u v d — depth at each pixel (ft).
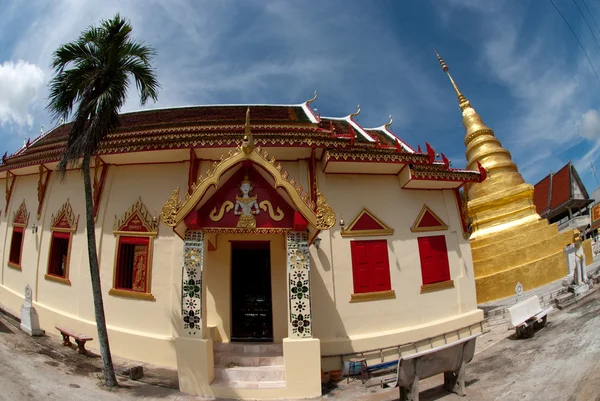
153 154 34.65
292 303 26.99
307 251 27.37
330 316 33.63
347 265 35.14
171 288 33.81
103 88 27.89
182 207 26.37
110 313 36.14
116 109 28.27
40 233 46.19
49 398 23.97
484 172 39.11
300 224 26.32
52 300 42.57
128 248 36.65
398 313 36.14
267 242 34.83
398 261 37.17
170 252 34.50
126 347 33.94
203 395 26.43
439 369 24.40
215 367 28.89
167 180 36.24
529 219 68.23
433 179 37.29
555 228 65.87
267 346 31.60
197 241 27.45
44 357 32.07
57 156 42.50
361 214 36.63
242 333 33.73
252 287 34.73
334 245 35.22
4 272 53.06
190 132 35.94
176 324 33.01
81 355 33.81
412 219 39.06
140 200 36.52
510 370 28.68
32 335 38.24
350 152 33.86
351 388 28.60
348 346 33.09
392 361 34.04
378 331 35.01
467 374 29.12
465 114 83.46
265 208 27.50
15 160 51.31
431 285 38.42
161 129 40.24
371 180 38.19
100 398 24.97
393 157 35.68
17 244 51.98
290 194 26.05
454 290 40.34
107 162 37.63
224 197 27.66
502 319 44.91
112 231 37.29
